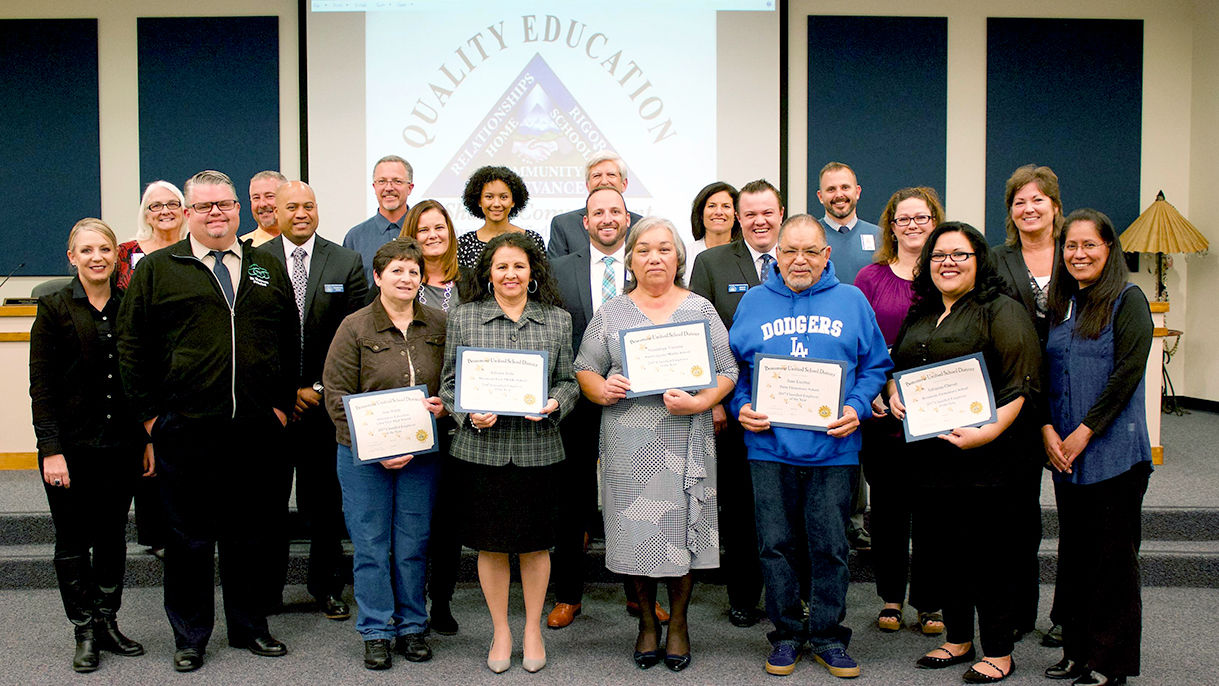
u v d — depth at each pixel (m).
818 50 6.36
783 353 2.69
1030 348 2.52
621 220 3.15
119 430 2.83
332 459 3.19
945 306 2.69
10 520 3.74
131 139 6.30
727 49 6.21
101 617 2.86
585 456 3.18
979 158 6.48
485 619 3.23
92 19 6.22
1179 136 6.69
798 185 6.41
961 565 2.65
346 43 6.12
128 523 3.79
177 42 6.21
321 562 3.20
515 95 6.14
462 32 6.12
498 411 2.59
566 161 6.15
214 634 3.06
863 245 3.75
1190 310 6.87
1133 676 2.54
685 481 2.67
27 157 6.27
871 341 2.71
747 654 2.86
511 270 2.69
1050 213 2.86
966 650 2.73
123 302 2.67
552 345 2.75
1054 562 3.54
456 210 6.16
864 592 3.51
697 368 2.62
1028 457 2.59
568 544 3.13
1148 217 6.36
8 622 3.18
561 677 2.67
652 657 2.73
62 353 2.77
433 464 2.82
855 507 3.69
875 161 6.42
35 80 6.24
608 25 6.15
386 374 2.74
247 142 6.26
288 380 2.91
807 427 2.58
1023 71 6.46
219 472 2.73
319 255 3.32
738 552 3.11
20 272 6.29
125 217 6.33
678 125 6.20
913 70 6.40
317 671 2.71
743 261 3.23
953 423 2.52
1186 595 3.42
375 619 2.73
